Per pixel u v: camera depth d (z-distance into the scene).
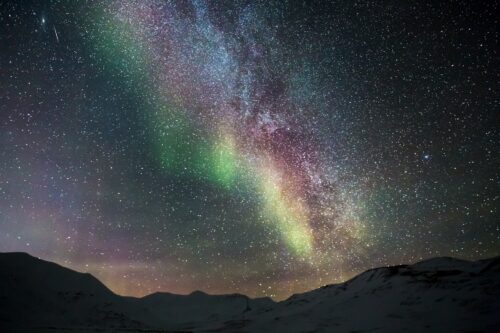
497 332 42.50
